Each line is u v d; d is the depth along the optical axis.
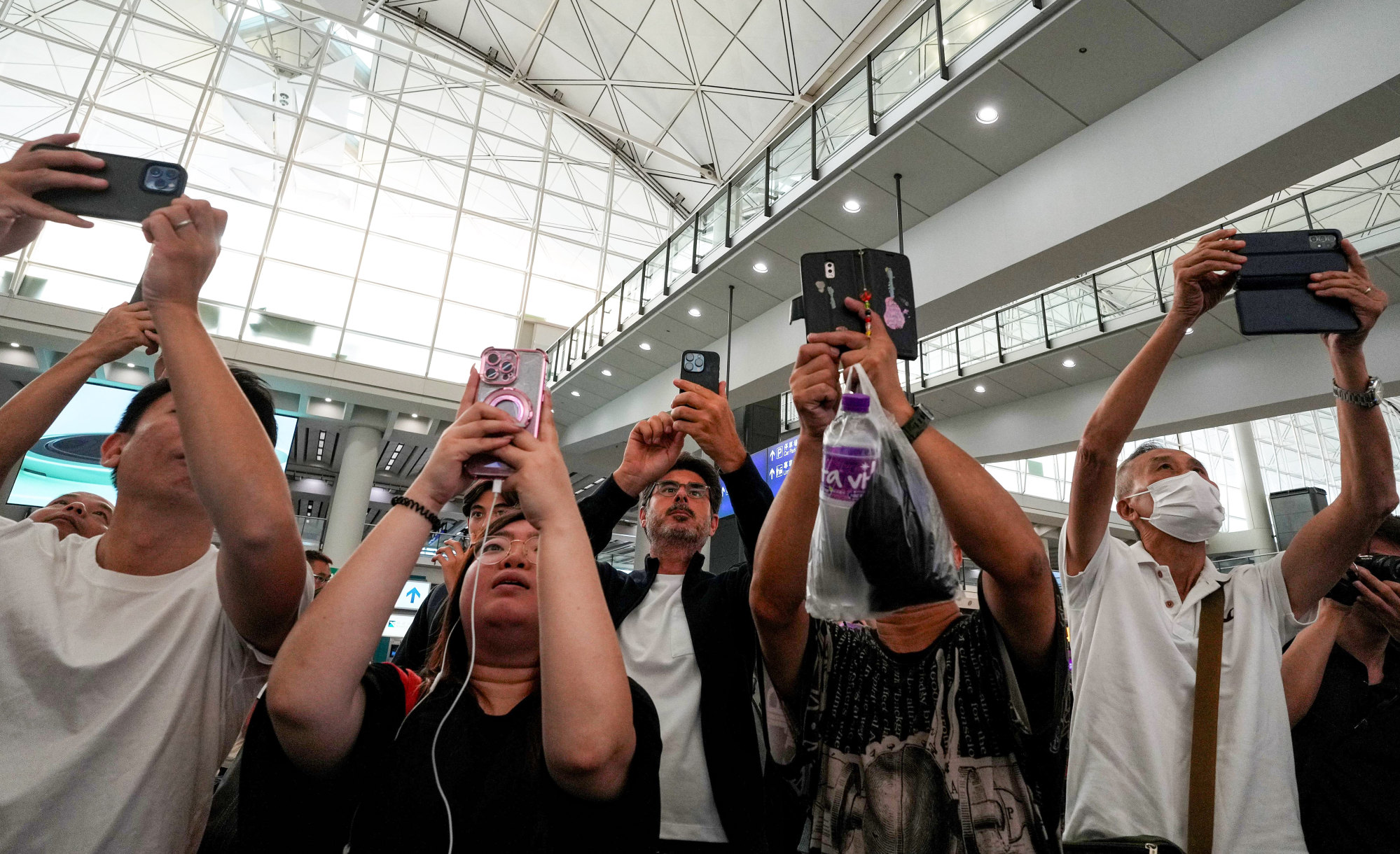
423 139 14.96
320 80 13.95
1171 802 1.24
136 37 12.75
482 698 0.94
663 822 1.46
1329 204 6.41
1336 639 1.58
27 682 0.89
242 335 12.02
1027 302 8.30
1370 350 6.32
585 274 15.77
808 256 1.08
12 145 11.55
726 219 7.65
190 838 0.99
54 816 0.84
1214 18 4.16
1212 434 20.69
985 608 1.15
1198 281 1.26
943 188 5.82
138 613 0.98
